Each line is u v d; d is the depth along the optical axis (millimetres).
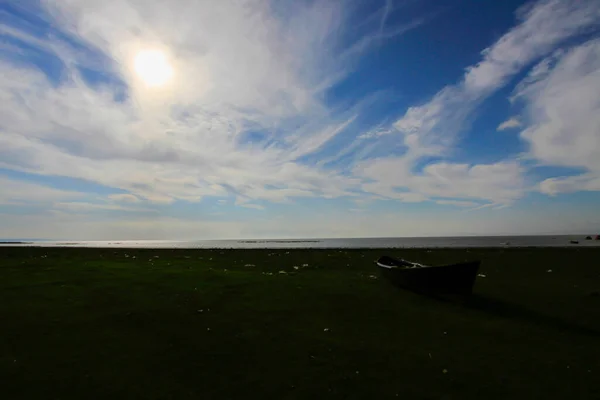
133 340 11664
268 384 8820
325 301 17438
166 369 9570
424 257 40844
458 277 18297
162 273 25531
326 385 8797
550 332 12992
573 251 45781
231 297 17906
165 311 15062
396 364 10086
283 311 15539
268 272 27516
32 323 13055
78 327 12773
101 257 39594
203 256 43250
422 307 16516
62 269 27078
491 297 18578
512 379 9148
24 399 7797
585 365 10023
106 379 8898
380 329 13266
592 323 14078
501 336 12555
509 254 42750
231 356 10531
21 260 34188
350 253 47875
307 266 32188
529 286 21547
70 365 9633
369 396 8281
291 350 11062
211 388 8578
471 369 9758
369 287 21047
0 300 16359
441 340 12102
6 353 10305
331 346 11438
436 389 8617
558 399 8125
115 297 17328
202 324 13492
